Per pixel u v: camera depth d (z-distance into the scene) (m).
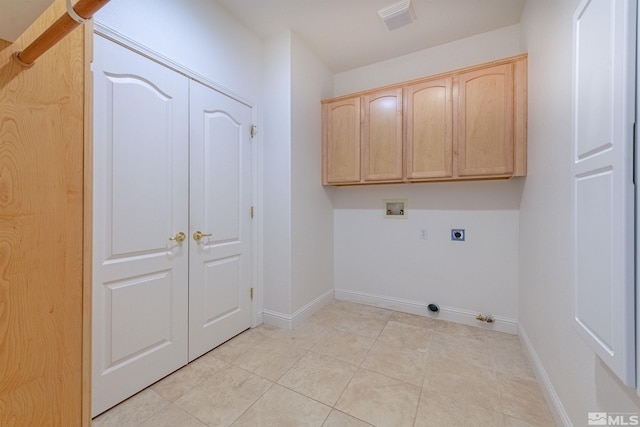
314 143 2.71
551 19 1.44
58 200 0.74
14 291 0.67
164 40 1.66
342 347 2.06
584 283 0.90
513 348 2.05
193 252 1.87
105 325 1.42
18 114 0.67
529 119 1.91
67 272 0.76
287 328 2.37
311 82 2.65
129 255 1.51
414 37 2.46
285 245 2.38
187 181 1.82
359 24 2.27
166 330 1.70
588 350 1.02
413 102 2.37
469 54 2.46
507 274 2.33
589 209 0.87
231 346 2.07
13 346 0.67
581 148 0.93
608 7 0.76
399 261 2.79
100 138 1.38
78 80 0.78
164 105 1.67
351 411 1.42
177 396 1.53
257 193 2.42
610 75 0.75
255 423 1.35
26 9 0.56
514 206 2.30
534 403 1.47
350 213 3.04
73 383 0.77
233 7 2.06
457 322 2.51
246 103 2.28
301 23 2.26
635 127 0.67
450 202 2.55
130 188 1.51
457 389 1.59
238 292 2.25
